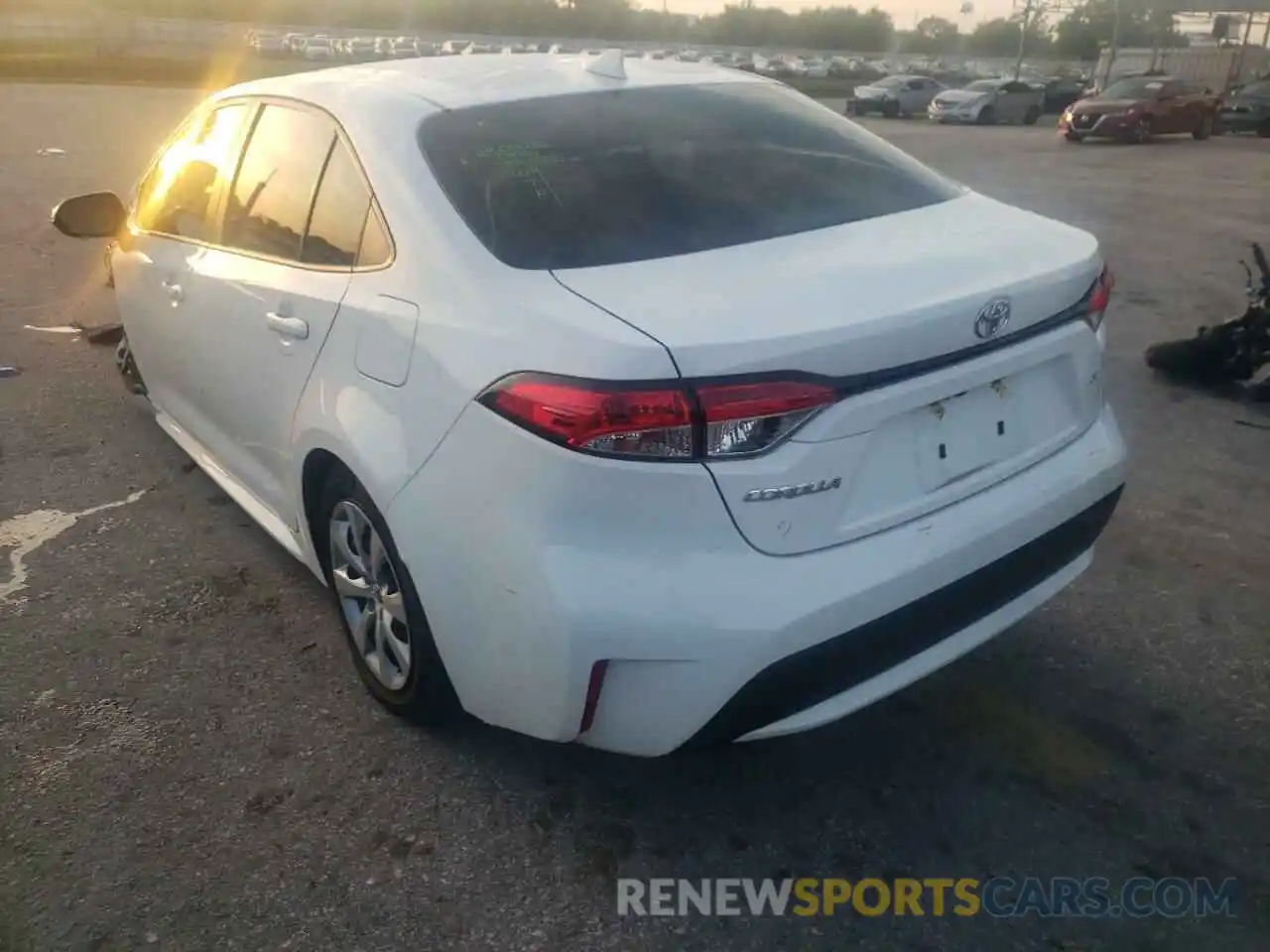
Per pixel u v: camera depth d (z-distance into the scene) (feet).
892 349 7.72
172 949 8.04
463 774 9.79
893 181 10.55
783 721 7.99
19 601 12.60
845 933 8.17
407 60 12.22
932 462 8.32
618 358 7.27
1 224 33.50
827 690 8.04
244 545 13.87
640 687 7.74
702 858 8.87
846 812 9.33
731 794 9.55
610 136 10.11
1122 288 27.71
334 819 9.27
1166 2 129.70
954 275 8.46
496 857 8.89
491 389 7.88
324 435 9.67
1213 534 14.01
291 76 12.19
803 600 7.56
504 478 7.80
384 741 10.23
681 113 10.75
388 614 9.91
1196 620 12.02
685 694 7.65
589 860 8.86
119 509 14.84
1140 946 8.02
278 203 11.11
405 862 8.83
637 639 7.50
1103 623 11.97
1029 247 9.31
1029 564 9.08
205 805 9.43
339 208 10.08
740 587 7.47
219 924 8.24
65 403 18.65
